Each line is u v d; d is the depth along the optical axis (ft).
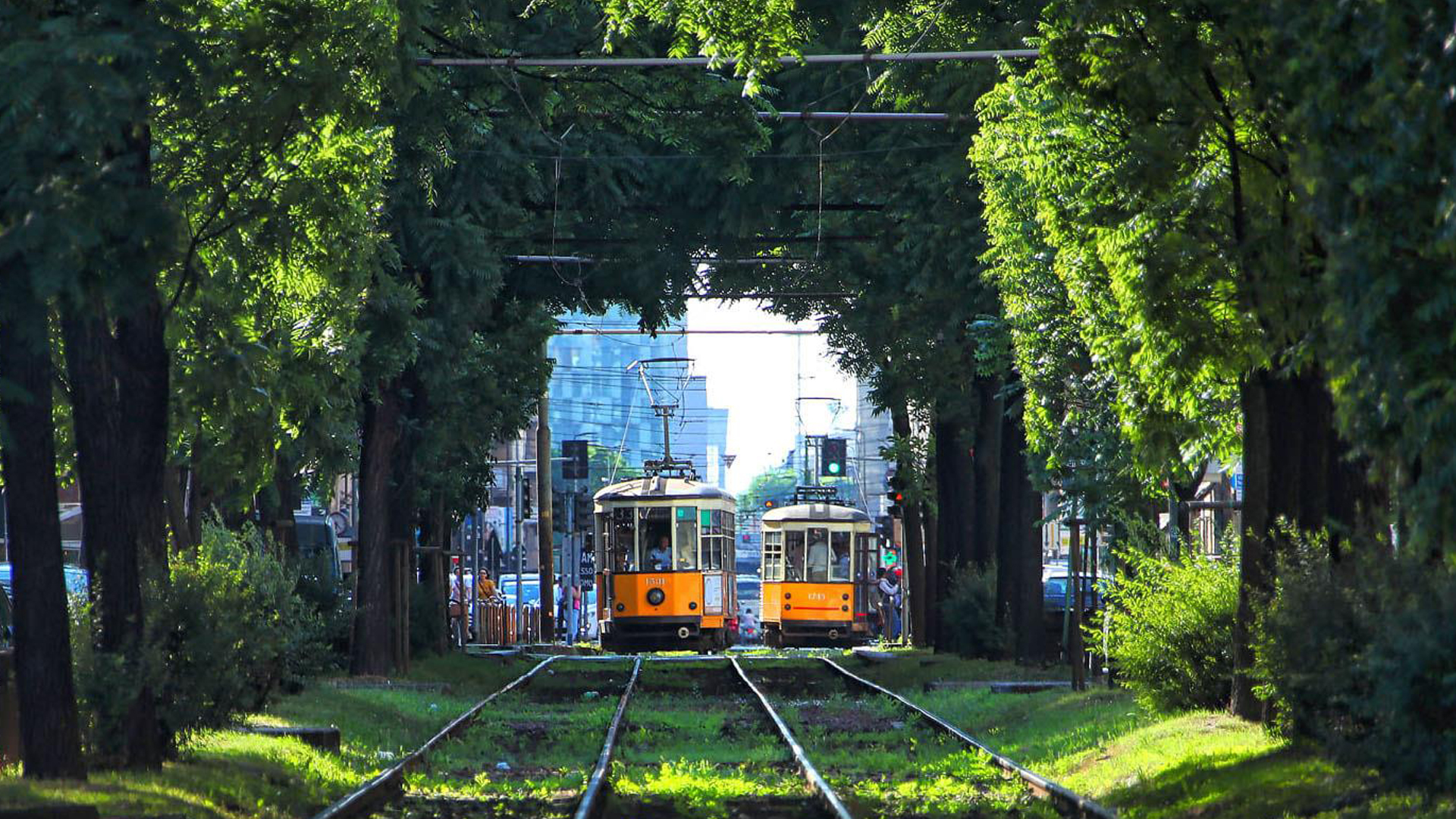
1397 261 108.27
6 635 178.81
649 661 486.79
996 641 367.04
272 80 168.76
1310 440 172.45
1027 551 348.59
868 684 333.01
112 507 167.12
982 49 256.32
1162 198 163.02
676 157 368.07
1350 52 110.22
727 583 544.21
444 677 379.55
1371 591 142.72
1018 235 253.24
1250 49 146.51
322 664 261.44
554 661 470.80
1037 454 278.87
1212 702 201.26
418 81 213.66
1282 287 146.00
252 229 185.78
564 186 374.43
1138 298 168.04
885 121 304.50
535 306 431.02
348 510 618.85
